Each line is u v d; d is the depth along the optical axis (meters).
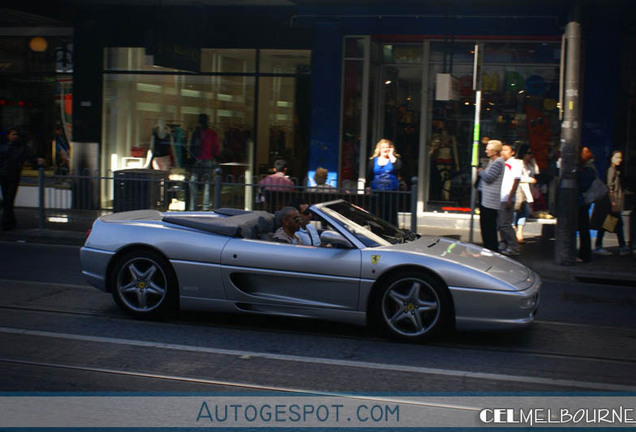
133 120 16.44
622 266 11.06
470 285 6.48
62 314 7.49
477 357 6.32
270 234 7.60
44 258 10.91
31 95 17.22
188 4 15.13
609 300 8.99
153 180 12.56
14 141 13.27
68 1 15.03
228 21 15.54
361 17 14.77
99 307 7.82
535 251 12.34
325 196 11.63
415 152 15.33
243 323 7.34
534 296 6.67
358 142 15.16
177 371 5.72
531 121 14.66
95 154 16.44
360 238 6.97
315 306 6.84
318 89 15.10
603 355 6.49
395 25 14.64
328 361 6.09
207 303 7.09
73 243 12.54
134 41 16.09
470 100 14.91
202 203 12.32
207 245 7.05
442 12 14.23
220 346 6.47
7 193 13.27
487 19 14.26
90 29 16.22
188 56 15.07
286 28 15.33
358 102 15.09
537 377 5.80
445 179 15.21
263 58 15.59
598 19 13.18
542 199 14.55
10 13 15.80
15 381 5.41
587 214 11.34
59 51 16.95
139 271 7.26
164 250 7.12
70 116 17.02
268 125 15.73
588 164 11.34
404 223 11.27
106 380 5.46
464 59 14.88
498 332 6.56
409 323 6.71
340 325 7.34
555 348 6.70
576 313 8.23
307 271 6.80
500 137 14.87
